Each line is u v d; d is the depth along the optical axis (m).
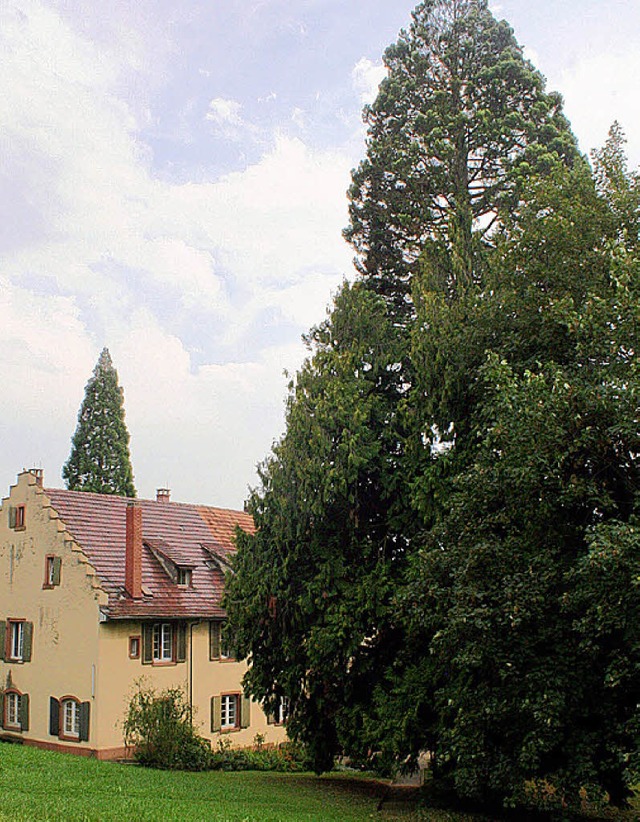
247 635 22.83
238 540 23.41
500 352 18.56
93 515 33.66
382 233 27.25
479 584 15.42
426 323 21.06
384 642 21.64
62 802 14.94
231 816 15.02
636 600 13.21
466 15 27.52
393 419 22.09
